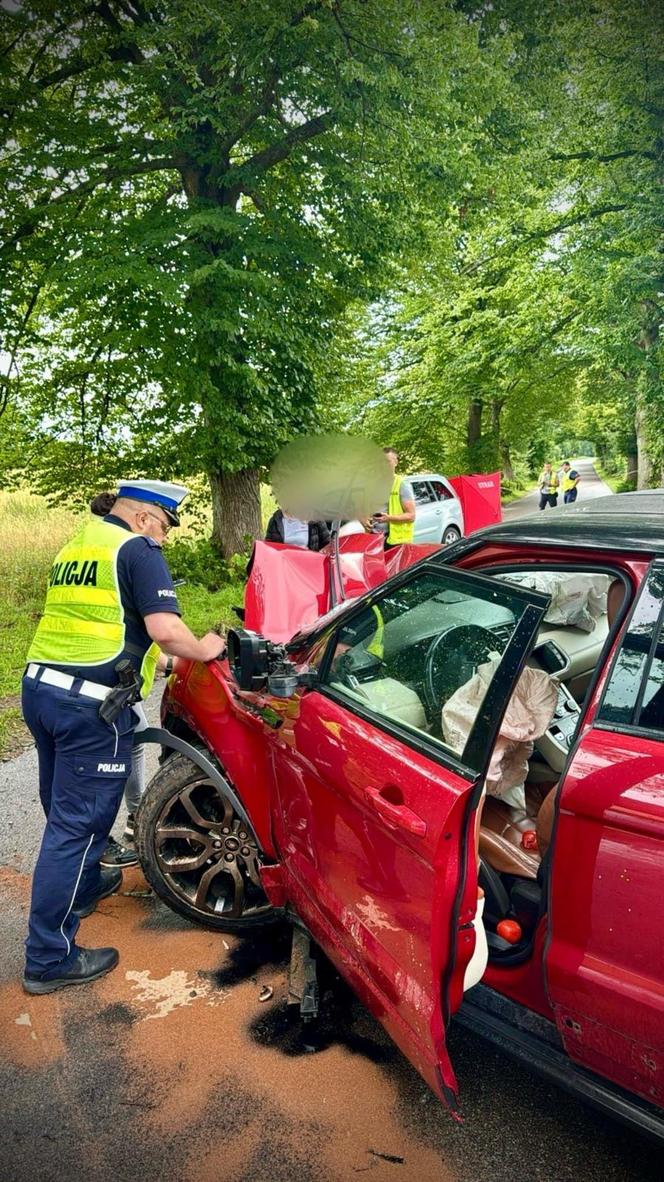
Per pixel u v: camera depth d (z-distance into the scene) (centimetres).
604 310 1452
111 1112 208
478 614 181
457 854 158
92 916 305
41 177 902
